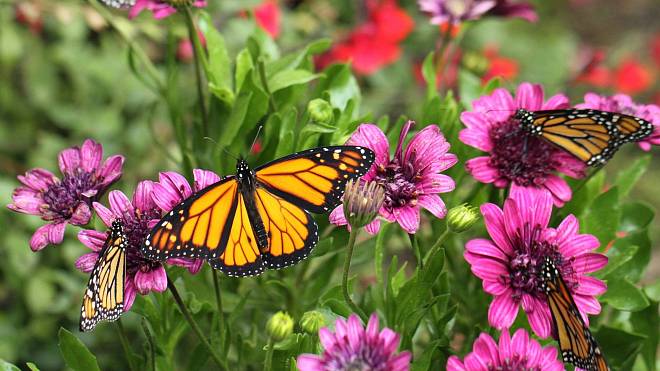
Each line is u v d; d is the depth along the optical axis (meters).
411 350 0.75
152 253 0.70
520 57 1.75
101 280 0.71
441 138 0.74
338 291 0.76
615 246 0.81
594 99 0.80
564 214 0.80
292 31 1.20
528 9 0.90
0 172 1.16
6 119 1.19
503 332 0.70
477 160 0.76
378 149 0.74
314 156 0.73
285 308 0.82
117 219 0.73
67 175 0.76
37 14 1.06
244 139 0.81
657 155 1.68
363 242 0.82
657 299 0.82
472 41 1.66
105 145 1.16
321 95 0.80
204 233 0.71
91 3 0.87
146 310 0.77
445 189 0.73
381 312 0.77
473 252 0.72
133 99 1.17
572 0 2.05
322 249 0.77
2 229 1.06
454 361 0.70
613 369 0.79
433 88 0.84
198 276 0.80
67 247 1.06
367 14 1.28
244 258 0.72
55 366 1.05
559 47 1.78
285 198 0.73
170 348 0.78
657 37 1.90
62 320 1.06
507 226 0.72
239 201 0.72
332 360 0.67
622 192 0.83
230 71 0.85
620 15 2.10
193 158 0.85
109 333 1.02
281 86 0.80
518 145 0.76
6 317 1.08
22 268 1.06
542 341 0.75
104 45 1.18
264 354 0.80
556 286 0.70
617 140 0.76
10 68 1.19
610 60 1.92
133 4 0.82
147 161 1.15
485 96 0.78
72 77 1.20
